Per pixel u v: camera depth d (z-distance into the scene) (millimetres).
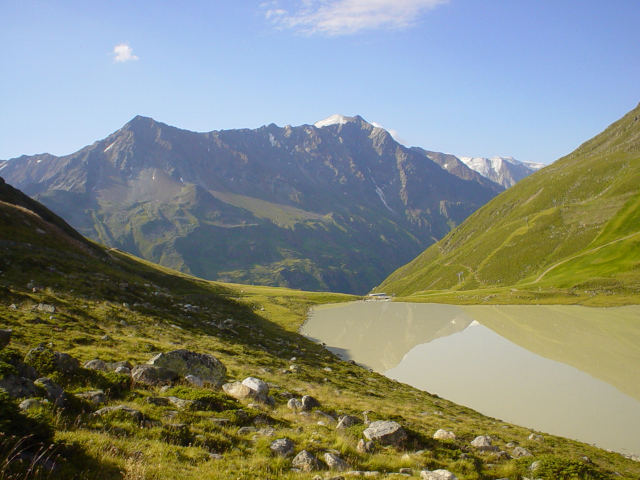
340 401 29906
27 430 10688
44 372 17266
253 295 151375
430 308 139750
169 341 38938
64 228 103312
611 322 93000
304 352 60656
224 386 24500
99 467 10656
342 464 14953
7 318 30344
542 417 40000
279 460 13938
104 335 32844
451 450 19547
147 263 142750
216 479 11484
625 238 184625
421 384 52531
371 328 100500
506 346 74125
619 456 28812
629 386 49312
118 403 16547
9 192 96062
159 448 12789
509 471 17516
